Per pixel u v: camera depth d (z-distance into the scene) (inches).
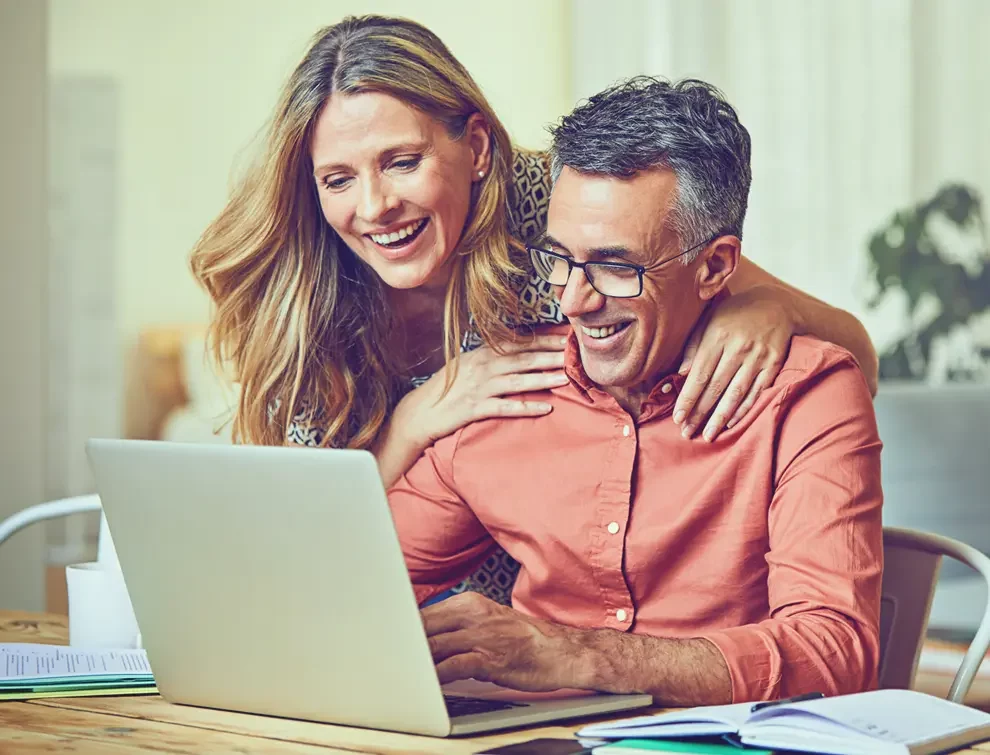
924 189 235.5
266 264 67.3
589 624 59.4
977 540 119.6
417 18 271.3
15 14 105.4
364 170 62.7
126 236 269.9
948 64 234.4
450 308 65.6
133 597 44.4
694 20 245.3
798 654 47.4
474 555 64.6
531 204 69.9
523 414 60.6
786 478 54.6
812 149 239.6
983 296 203.6
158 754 37.4
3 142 105.1
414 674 38.7
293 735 39.8
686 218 53.1
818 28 238.5
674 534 56.8
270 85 275.0
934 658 82.8
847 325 63.2
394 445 65.1
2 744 38.8
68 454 261.1
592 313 54.1
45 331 107.4
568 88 269.4
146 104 271.1
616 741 37.5
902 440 119.7
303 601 40.1
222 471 40.4
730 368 55.7
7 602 105.0
